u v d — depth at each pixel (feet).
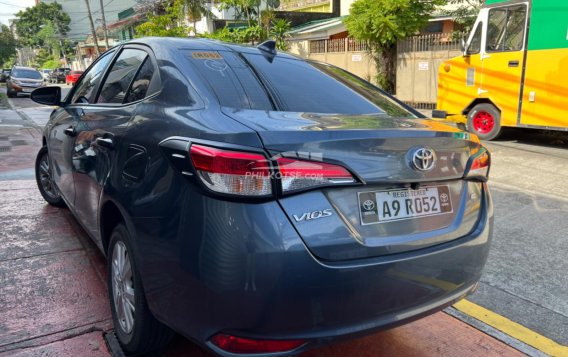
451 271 7.48
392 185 7.00
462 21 41.98
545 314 10.53
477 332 9.76
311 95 8.89
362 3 47.01
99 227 9.56
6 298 10.27
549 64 25.85
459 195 7.97
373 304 6.63
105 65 11.86
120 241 8.51
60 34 237.45
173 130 7.16
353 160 6.56
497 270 12.65
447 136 7.55
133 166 7.84
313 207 6.28
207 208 6.23
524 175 21.97
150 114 8.09
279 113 7.65
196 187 6.38
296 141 6.27
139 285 7.66
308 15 77.25
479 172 8.20
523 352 9.12
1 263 11.97
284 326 6.15
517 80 27.48
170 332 7.95
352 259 6.48
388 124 7.55
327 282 6.22
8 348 8.53
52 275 11.42
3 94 88.02
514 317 10.39
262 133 6.27
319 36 62.23
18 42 255.09
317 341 6.34
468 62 29.99
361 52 52.75
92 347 8.71
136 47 10.41
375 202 6.84
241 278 6.01
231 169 6.10
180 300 6.61
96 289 10.82
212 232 6.15
